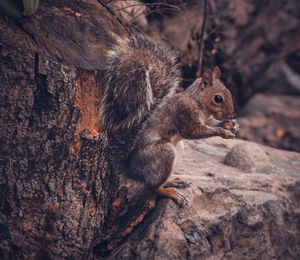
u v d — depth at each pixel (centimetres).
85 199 555
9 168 490
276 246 677
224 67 1288
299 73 2008
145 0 1027
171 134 596
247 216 636
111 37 598
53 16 568
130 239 561
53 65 502
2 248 461
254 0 1689
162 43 612
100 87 557
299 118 1617
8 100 483
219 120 631
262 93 1873
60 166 526
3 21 510
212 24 1116
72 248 544
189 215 574
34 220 512
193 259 554
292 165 846
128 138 583
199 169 727
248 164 759
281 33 1731
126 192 604
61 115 516
